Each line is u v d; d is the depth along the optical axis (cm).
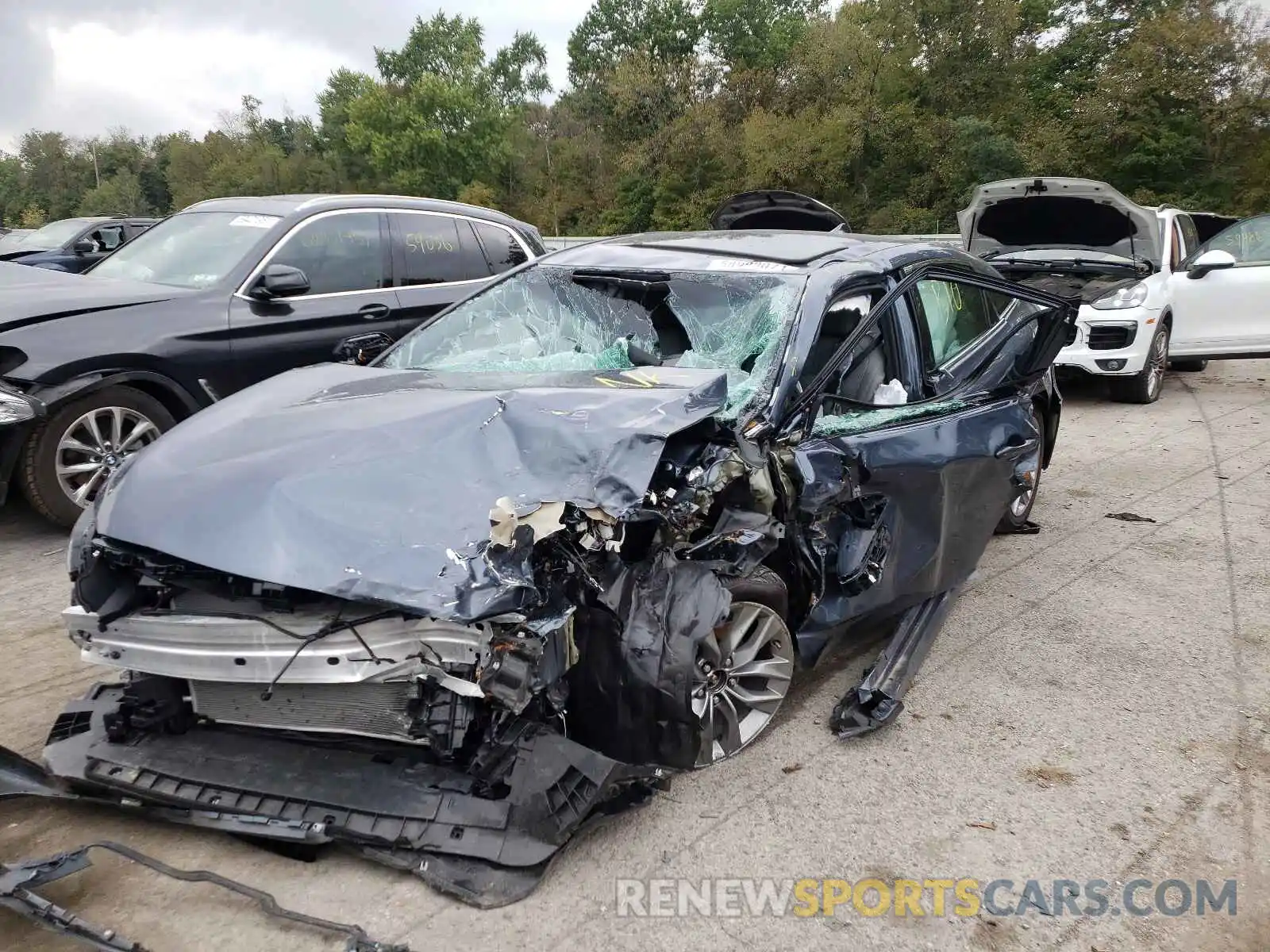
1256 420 849
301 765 256
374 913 238
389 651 229
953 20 3412
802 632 330
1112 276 919
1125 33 3353
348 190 6094
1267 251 945
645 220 4228
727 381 308
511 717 248
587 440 259
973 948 236
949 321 426
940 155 3306
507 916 239
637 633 249
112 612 249
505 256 719
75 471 507
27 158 7988
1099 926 244
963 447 390
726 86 4166
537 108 6106
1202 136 2931
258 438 271
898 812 290
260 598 238
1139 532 558
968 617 440
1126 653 404
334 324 605
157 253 620
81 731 280
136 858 235
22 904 217
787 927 241
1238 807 296
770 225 907
